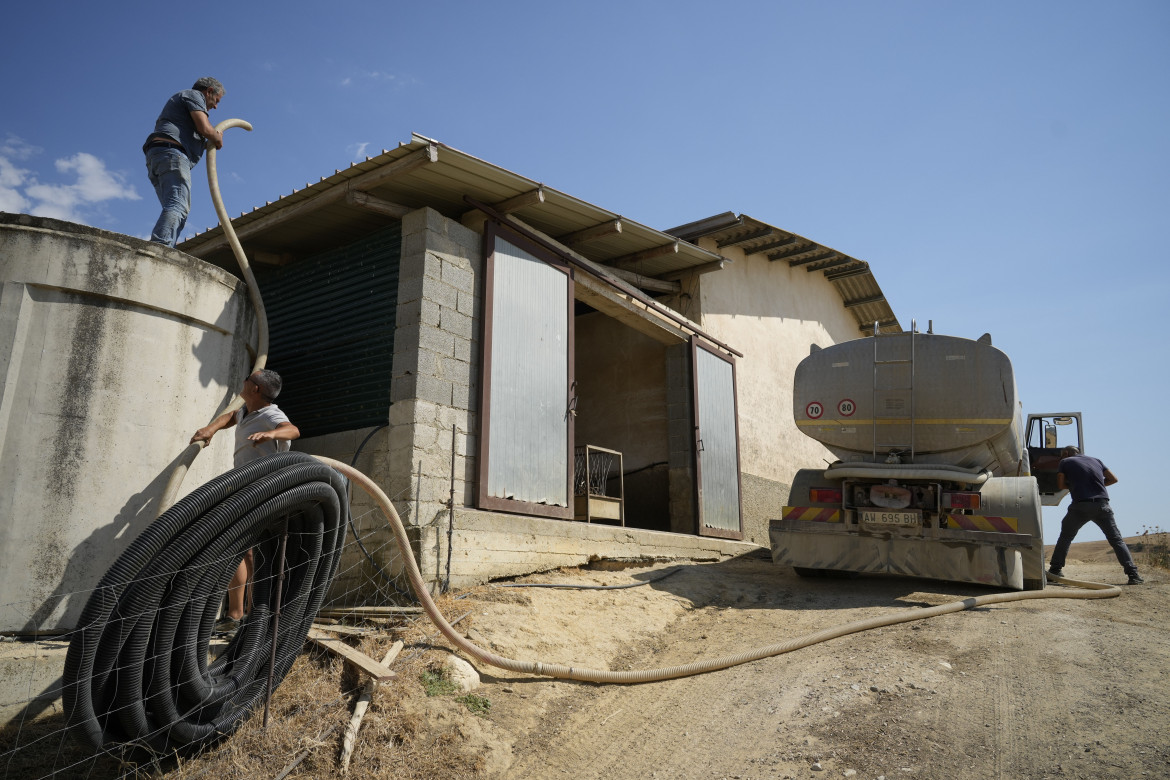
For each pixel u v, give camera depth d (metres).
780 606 6.99
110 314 4.38
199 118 5.23
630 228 8.90
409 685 4.43
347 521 4.39
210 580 3.61
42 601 3.97
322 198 7.12
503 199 7.57
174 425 4.59
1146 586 7.90
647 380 11.24
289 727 3.94
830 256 14.52
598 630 5.90
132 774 3.56
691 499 10.33
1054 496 12.49
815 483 8.07
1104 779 3.45
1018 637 5.54
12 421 4.00
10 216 4.18
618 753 4.20
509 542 6.92
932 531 7.21
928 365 7.45
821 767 3.79
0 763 3.49
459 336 7.04
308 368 7.65
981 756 3.76
